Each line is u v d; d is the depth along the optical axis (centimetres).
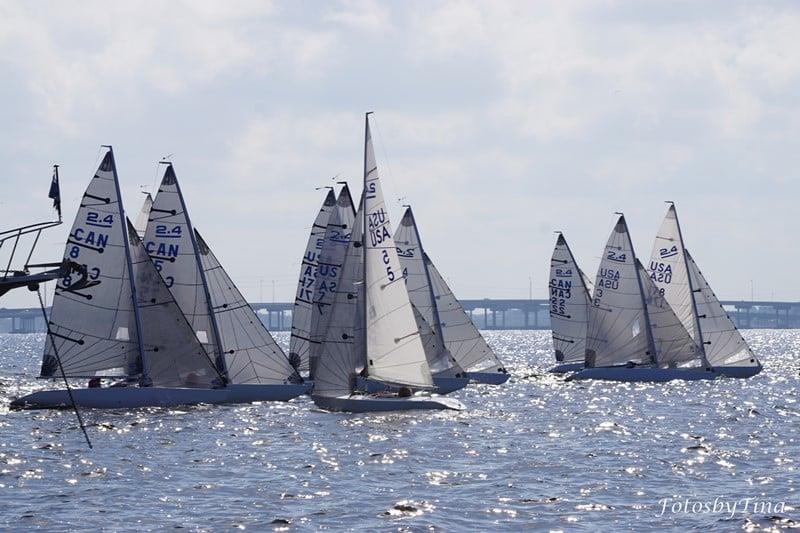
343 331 14675
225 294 15925
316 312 16875
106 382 16762
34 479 9544
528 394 19262
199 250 15900
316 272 16888
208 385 15338
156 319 15125
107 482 9400
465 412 14975
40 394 14862
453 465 10350
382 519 7919
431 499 8631
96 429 12950
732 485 9306
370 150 14488
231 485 9250
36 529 7612
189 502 8512
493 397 18562
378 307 14525
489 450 11338
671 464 10444
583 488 9138
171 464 10388
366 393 14938
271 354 16050
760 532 7575
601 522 7875
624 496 8794
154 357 15138
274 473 9869
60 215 12144
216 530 7581
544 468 10175
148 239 15650
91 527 7669
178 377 15238
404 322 14650
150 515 8044
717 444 11981
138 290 15075
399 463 10438
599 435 12850
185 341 15200
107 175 14812
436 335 18312
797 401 18038
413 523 7788
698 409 16488
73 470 10019
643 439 12469
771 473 9925
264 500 8594
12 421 13675
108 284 14812
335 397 14600
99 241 14750
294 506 8375
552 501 8562
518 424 13925
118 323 14862
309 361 17288
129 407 14925
